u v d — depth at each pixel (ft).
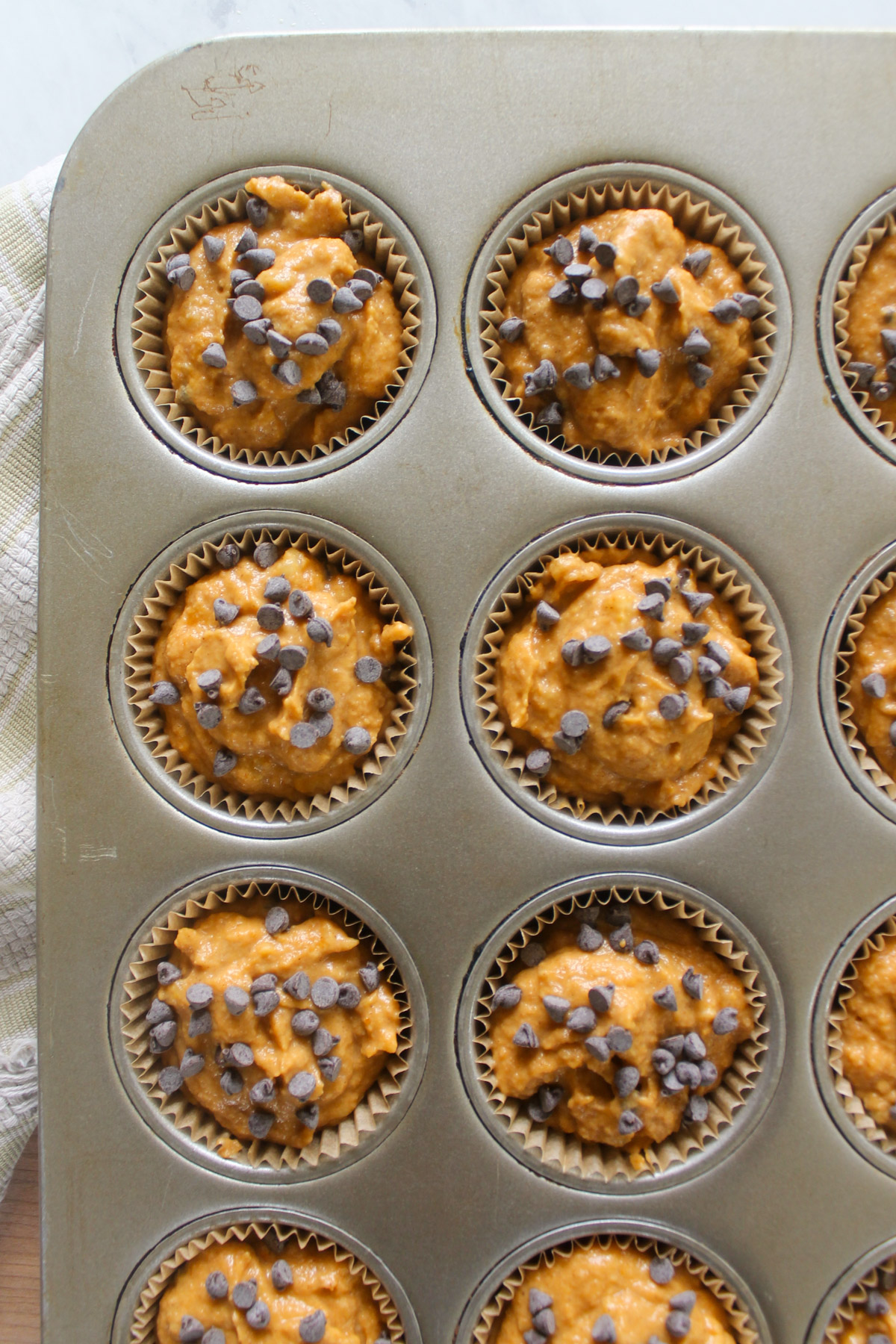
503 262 1.36
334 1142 1.35
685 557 1.36
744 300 1.35
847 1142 1.35
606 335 1.32
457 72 1.34
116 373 1.36
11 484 1.46
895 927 1.36
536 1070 1.34
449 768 1.36
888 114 1.34
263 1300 1.32
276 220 1.35
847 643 1.37
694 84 1.34
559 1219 1.35
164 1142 1.35
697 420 1.37
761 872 1.36
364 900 1.35
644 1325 1.32
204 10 1.55
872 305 1.36
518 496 1.35
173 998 1.34
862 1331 1.34
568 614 1.35
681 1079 1.33
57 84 1.57
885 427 1.36
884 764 1.37
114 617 1.36
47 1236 1.34
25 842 1.44
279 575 1.35
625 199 1.36
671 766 1.34
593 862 1.36
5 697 1.47
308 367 1.33
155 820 1.36
